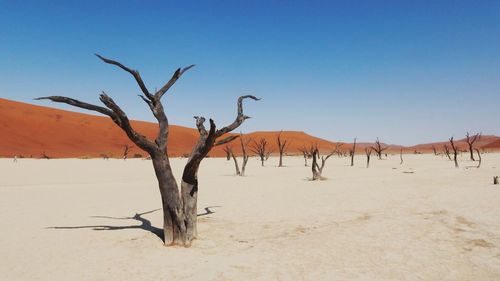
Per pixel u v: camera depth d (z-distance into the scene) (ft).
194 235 33.37
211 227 38.17
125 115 28.45
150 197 62.80
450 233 34.40
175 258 27.71
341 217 42.86
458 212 43.98
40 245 31.40
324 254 28.45
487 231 34.86
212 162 220.64
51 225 39.58
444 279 23.13
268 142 481.46
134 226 39.11
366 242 31.78
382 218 41.70
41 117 383.65
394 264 25.94
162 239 33.30
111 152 354.33
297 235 34.68
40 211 48.29
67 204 54.60
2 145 299.79
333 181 87.61
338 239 32.91
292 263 26.35
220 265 26.02
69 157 298.15
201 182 88.02
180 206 31.60
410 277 23.43
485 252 28.53
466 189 65.98
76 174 112.68
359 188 71.67
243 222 40.73
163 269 25.22
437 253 28.40
